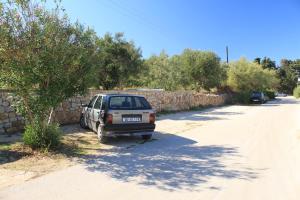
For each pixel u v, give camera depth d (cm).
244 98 4100
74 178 681
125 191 598
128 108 1077
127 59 2797
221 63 4259
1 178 680
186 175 699
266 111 2641
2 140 1059
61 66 902
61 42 916
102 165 789
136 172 725
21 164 793
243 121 1806
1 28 841
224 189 608
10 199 559
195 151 955
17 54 869
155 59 3794
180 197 566
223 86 4444
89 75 983
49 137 950
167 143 1095
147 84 3634
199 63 3697
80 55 929
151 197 567
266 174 705
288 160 833
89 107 1272
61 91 930
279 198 564
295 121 1803
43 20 891
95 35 1062
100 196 573
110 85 2741
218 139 1178
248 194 582
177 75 3641
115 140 1141
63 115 1479
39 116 935
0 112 1181
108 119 1045
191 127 1529
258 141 1128
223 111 2617
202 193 586
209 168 756
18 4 868
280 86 10012
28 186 627
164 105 2361
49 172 726
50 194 583
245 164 793
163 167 768
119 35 2786
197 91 3831
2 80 883
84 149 977
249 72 4603
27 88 901
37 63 867
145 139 1172
